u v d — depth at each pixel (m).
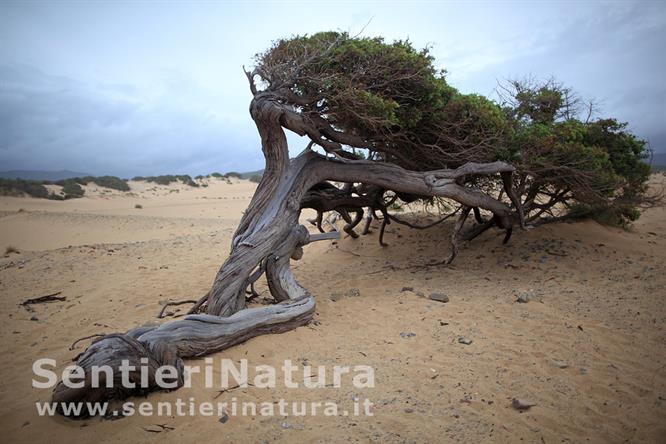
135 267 12.06
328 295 9.10
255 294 8.62
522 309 7.57
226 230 18.56
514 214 10.95
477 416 4.66
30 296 9.67
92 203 43.72
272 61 7.87
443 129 8.84
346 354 6.16
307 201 9.38
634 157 12.22
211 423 4.57
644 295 7.88
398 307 8.02
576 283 8.84
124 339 5.04
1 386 5.54
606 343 6.18
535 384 5.24
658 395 4.91
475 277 9.74
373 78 7.95
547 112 11.52
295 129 7.39
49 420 4.69
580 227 12.80
